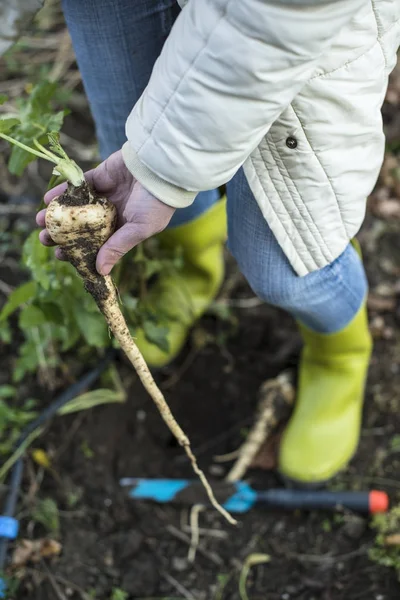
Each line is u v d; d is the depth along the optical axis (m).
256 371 2.04
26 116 1.45
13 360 2.04
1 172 2.49
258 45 0.88
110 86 1.45
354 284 1.49
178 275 2.00
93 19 1.34
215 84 0.92
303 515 1.74
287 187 1.21
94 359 2.03
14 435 1.86
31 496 1.77
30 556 1.65
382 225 2.36
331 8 0.87
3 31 1.29
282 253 1.34
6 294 2.18
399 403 1.94
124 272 1.82
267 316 2.14
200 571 1.67
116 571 1.67
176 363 2.06
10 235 2.30
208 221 1.82
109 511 1.76
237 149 0.98
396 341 2.08
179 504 1.78
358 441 1.88
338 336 1.63
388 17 1.07
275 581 1.65
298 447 1.77
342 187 1.20
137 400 1.97
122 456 1.88
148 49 1.39
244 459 1.81
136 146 1.00
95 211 1.04
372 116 1.15
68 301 1.67
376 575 1.63
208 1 0.90
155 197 1.02
